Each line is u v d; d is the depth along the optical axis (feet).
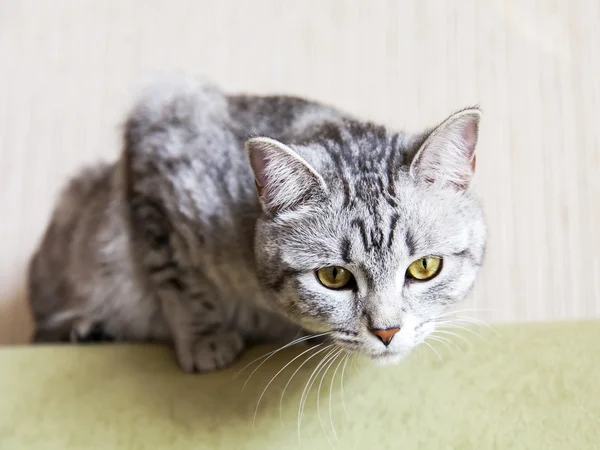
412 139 1.37
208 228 1.45
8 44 2.27
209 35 2.26
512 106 2.17
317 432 1.32
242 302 1.55
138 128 1.58
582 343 1.39
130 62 2.25
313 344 1.49
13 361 1.49
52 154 2.22
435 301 1.30
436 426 1.30
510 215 2.10
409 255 1.26
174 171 1.50
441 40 2.22
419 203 1.28
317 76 2.22
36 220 2.19
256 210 1.40
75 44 2.27
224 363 1.48
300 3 2.26
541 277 2.06
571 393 1.31
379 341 1.25
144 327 1.71
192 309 1.53
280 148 1.24
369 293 1.26
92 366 1.49
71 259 1.83
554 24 2.22
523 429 1.28
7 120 2.24
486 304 2.05
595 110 2.16
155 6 2.27
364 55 2.23
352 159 1.32
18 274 2.17
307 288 1.29
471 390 1.34
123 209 1.62
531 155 2.14
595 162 2.12
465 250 1.31
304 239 1.28
